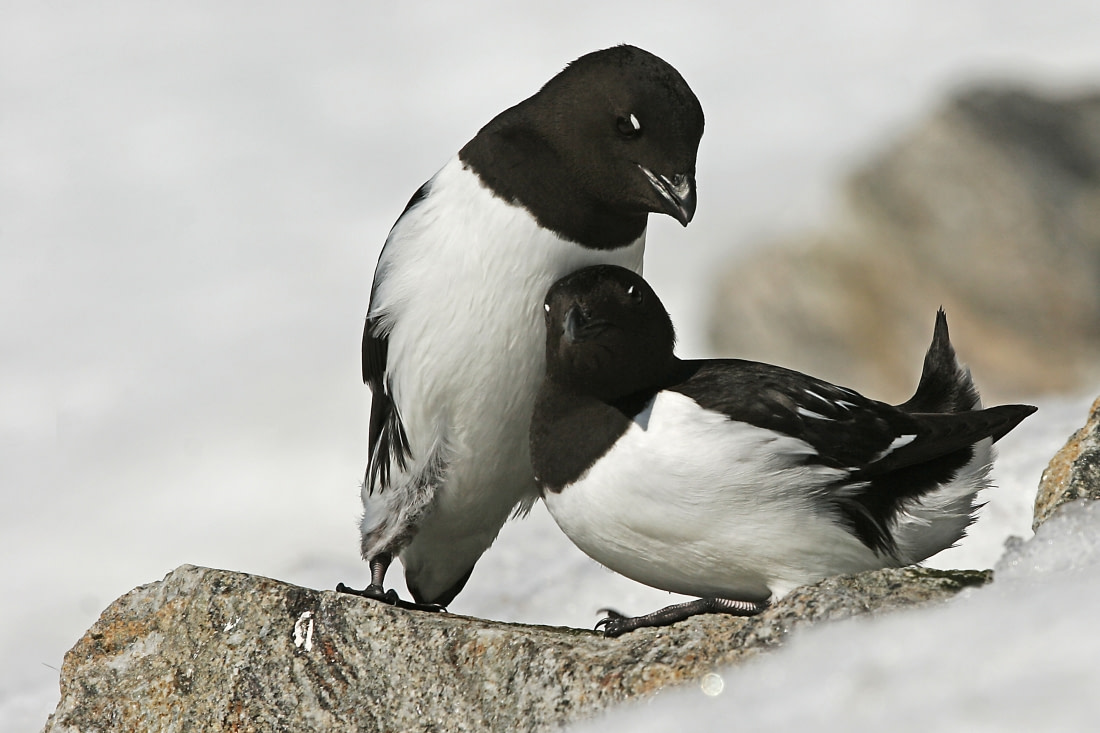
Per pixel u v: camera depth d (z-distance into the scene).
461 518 9.30
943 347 8.06
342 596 7.54
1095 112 18.44
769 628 6.42
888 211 17.62
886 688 5.37
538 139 8.32
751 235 20.81
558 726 6.51
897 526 7.20
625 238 8.50
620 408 7.22
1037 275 16.52
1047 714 4.79
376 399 9.32
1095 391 12.23
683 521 7.01
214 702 7.50
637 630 7.05
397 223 8.92
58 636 15.99
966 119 18.03
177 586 7.92
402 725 7.09
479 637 7.10
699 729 5.70
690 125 8.16
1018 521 10.05
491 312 8.37
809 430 7.05
